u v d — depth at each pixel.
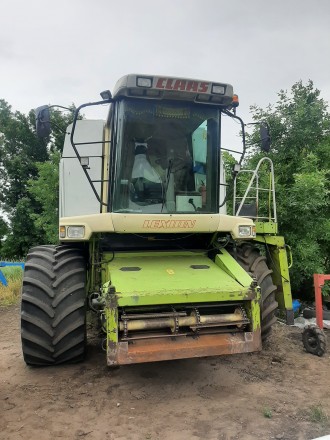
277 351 5.40
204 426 3.42
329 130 8.52
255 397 3.97
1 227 30.84
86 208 5.81
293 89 8.63
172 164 4.94
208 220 4.77
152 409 3.74
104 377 4.48
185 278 4.45
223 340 4.11
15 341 6.13
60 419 3.56
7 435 3.29
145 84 4.54
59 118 15.62
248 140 8.52
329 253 8.66
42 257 4.76
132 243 5.25
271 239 5.75
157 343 3.97
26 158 30.64
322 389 4.16
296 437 3.21
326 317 6.77
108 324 3.88
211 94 4.72
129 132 4.79
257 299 4.25
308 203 7.42
